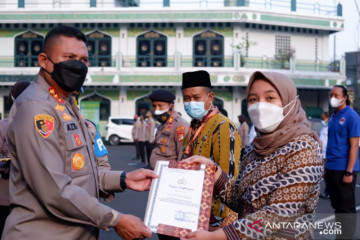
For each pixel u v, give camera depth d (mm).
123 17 24438
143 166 13125
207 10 23953
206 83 3197
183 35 25000
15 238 1963
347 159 4496
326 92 26016
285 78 2033
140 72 24297
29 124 1943
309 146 1872
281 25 24719
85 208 1923
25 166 1928
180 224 2047
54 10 24516
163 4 24766
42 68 2201
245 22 24188
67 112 2152
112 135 22078
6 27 25422
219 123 3084
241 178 2107
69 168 2053
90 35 25297
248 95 2102
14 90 3383
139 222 2014
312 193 1868
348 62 26156
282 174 1866
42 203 1923
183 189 2129
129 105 25250
